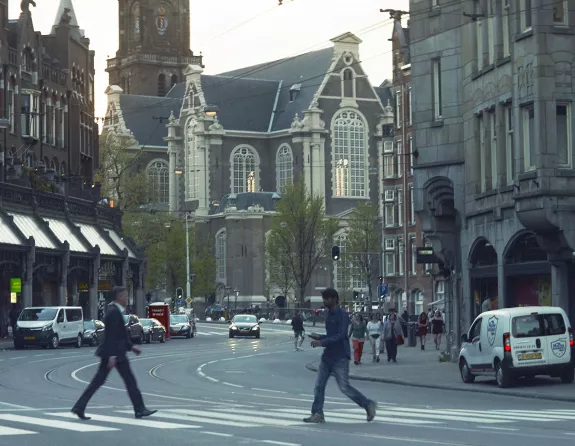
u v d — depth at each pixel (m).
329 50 179.00
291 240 134.50
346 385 18.27
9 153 78.44
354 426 17.52
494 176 39.06
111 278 82.12
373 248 127.19
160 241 133.75
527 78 34.56
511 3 35.53
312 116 174.75
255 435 15.85
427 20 42.12
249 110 183.75
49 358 47.03
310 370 41.16
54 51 91.81
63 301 69.06
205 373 38.47
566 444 14.71
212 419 18.52
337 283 163.38
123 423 17.58
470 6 40.41
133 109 193.75
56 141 89.00
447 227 42.62
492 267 39.31
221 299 169.88
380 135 177.25
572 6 34.34
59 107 89.62
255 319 83.62
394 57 105.75
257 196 171.88
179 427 16.92
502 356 28.75
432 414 20.19
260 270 168.62
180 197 183.25
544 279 36.34
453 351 42.25
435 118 42.16
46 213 72.25
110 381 31.97
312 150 174.75
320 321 122.50
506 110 37.97
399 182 107.56
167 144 191.25
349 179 176.25
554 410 21.56
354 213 128.38
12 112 79.50
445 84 41.66
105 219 84.69
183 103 184.38
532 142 34.75
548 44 34.06
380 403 24.03
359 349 43.84
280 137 180.00
